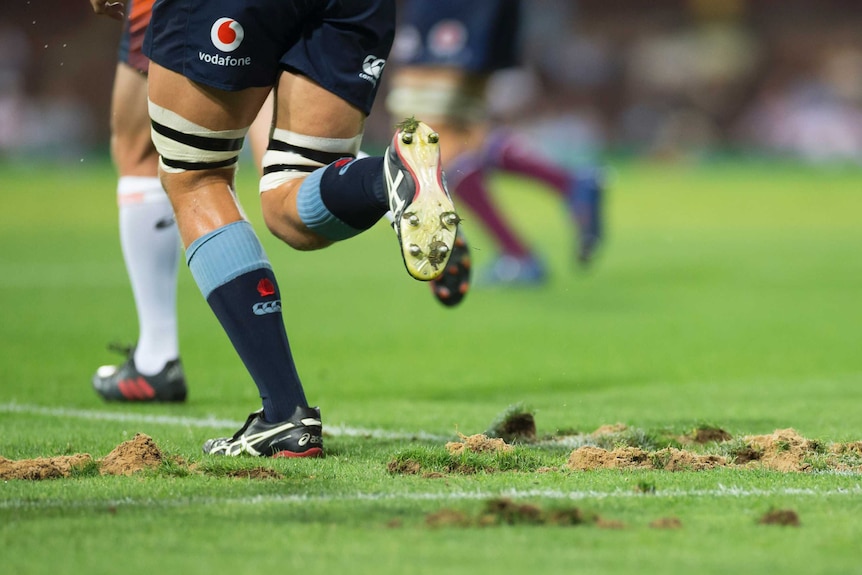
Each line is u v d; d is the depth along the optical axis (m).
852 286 48.28
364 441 17.34
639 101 156.62
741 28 164.75
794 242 70.31
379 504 12.16
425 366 27.67
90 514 11.72
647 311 39.66
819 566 9.98
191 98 15.06
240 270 15.42
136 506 12.09
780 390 23.98
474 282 46.91
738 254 63.12
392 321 36.69
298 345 31.28
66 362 27.53
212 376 25.72
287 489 13.02
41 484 13.26
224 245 15.46
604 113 155.88
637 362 28.61
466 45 35.53
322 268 56.47
